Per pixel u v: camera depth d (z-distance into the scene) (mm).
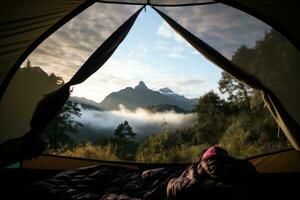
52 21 3607
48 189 3334
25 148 3342
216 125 13125
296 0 3291
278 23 3842
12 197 3371
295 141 3836
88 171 3922
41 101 3412
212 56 4172
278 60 4168
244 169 2789
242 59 4332
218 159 2906
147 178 3705
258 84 3908
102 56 3863
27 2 3047
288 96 4117
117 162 4551
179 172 3762
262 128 8086
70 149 6191
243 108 10328
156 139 9125
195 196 2594
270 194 2885
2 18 3100
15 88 3994
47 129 6715
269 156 4367
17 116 3971
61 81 4211
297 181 3859
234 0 3695
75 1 3439
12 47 3529
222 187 2564
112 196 3258
